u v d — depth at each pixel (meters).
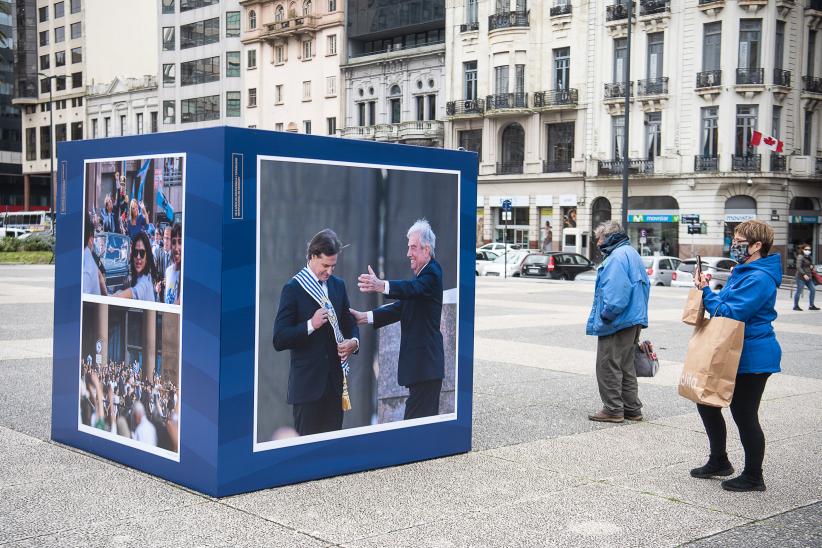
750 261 5.66
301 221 5.51
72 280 6.30
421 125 55.50
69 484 5.47
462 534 4.71
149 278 5.64
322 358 5.68
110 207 5.93
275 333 5.42
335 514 5.00
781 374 10.72
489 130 52.44
